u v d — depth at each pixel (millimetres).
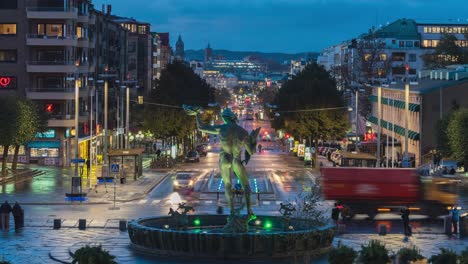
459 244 64375
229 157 57125
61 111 146375
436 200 79188
